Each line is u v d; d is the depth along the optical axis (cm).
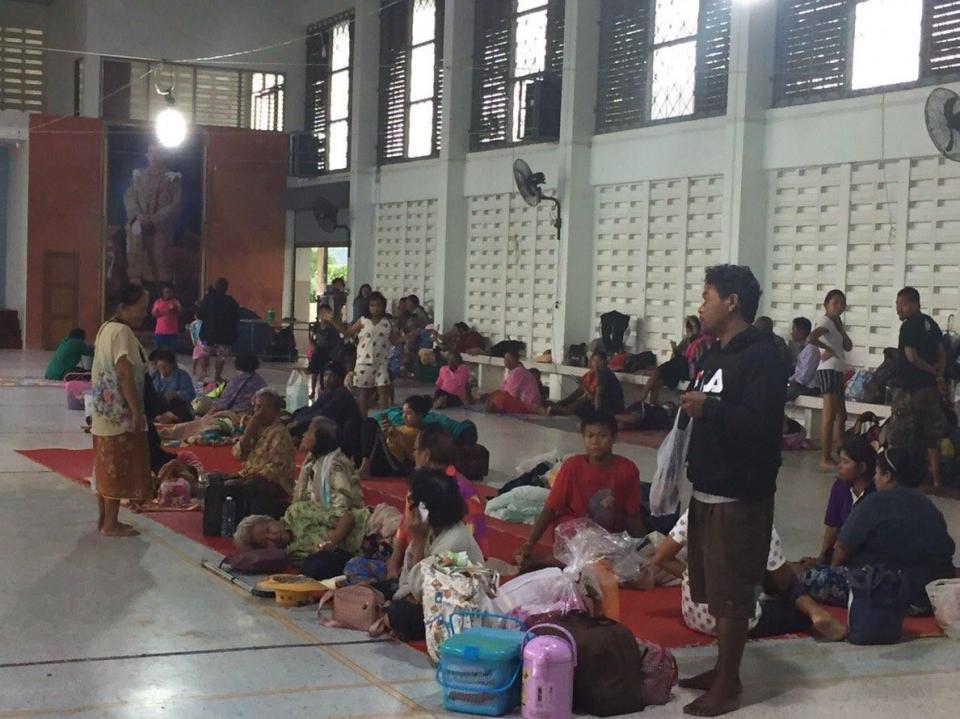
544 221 2034
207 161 2797
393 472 1099
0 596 662
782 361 502
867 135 1409
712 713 498
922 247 1359
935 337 1098
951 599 629
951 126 1151
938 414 1093
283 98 2952
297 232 2909
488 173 2177
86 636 589
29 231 2652
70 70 2995
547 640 489
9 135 2630
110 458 808
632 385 1720
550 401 1752
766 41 1548
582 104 1898
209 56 2898
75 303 2694
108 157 2706
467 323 2270
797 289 1524
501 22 2159
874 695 531
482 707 491
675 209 1745
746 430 489
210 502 827
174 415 1406
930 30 1348
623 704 498
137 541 812
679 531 686
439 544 594
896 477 677
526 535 861
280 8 2930
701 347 1516
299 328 2872
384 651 576
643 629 630
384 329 1565
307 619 630
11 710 480
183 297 2795
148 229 2750
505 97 2156
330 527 734
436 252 2339
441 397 1747
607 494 721
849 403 1330
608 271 1891
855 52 1447
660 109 1783
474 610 546
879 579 610
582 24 1884
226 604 656
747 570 502
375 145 2603
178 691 510
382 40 2580
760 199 1566
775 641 616
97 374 810
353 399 1107
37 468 1113
